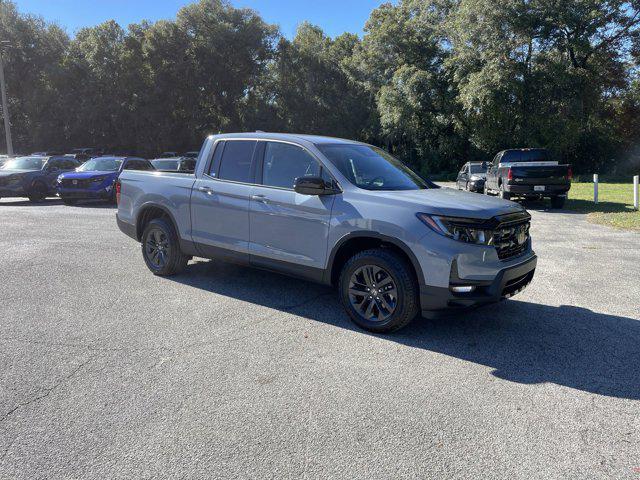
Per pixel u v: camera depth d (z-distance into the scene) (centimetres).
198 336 443
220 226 567
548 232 1043
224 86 4825
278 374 368
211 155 592
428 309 426
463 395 338
